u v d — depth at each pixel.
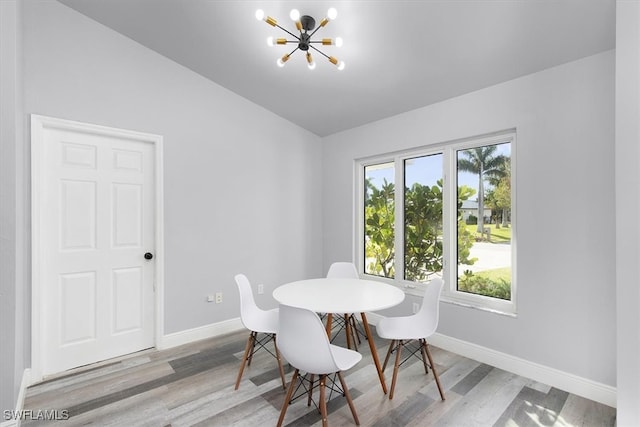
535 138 2.30
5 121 1.76
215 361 2.63
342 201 3.91
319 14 2.20
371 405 2.01
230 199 3.34
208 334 3.15
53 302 2.41
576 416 1.90
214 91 3.23
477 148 2.77
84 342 2.55
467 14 1.97
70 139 2.49
